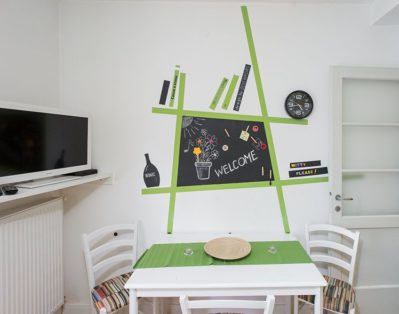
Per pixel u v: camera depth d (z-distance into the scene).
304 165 2.10
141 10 2.06
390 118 2.12
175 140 2.09
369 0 2.01
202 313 1.97
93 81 2.09
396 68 2.01
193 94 2.09
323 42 2.07
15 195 1.29
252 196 2.11
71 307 2.12
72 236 2.12
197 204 2.11
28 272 1.60
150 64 2.08
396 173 2.13
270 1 2.04
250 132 2.09
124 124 2.10
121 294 1.70
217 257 1.58
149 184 2.11
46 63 1.94
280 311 2.07
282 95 2.08
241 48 2.07
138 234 2.12
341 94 1.99
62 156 1.74
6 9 1.59
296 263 1.54
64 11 2.07
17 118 1.43
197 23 2.06
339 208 2.02
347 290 1.70
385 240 2.07
